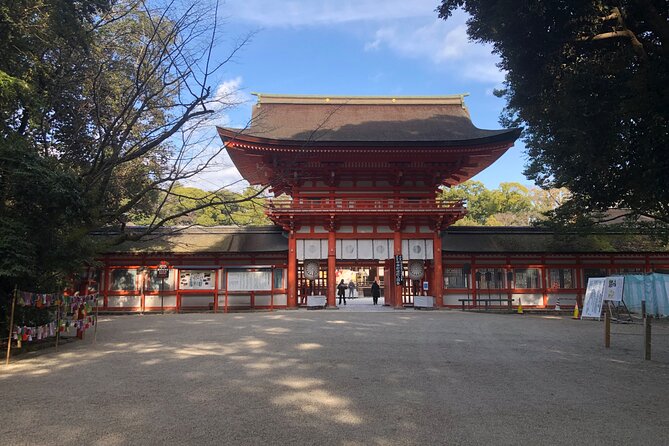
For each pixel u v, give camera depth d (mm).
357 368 11125
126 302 32156
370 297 55500
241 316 25359
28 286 14492
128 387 9211
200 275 29938
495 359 12484
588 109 11953
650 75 10758
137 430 6676
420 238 31641
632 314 27734
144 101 16797
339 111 36688
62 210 13992
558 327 20578
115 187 22344
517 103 14945
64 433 6562
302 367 11195
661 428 6883
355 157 30125
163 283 32438
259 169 32906
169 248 32531
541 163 28156
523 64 13172
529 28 12164
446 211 30125
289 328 19094
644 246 34219
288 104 36969
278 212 29984
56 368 11203
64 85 17469
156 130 17406
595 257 34406
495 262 34062
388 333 17672
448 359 12430
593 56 13000
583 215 30094
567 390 9156
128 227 34688
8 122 15969
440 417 7352
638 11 11828
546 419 7281
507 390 9117
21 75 15117
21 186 13156
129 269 32500
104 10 16484
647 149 11336
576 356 13094
